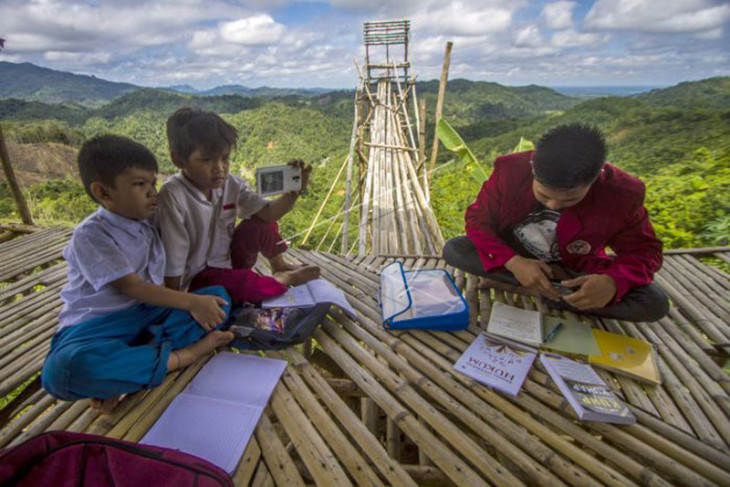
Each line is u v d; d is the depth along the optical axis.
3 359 1.78
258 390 1.53
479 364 1.67
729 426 1.39
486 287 2.33
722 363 1.95
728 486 1.19
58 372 1.31
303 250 3.04
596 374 1.61
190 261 1.89
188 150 1.58
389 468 1.25
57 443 1.04
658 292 1.84
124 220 1.50
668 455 1.30
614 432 1.37
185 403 1.44
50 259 3.02
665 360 1.76
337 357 1.75
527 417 1.42
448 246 2.33
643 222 1.79
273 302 1.93
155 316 1.62
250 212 2.08
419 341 1.87
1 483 0.93
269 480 1.21
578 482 1.19
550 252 2.06
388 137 9.23
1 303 2.37
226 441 1.30
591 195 1.75
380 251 3.94
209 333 1.69
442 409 1.77
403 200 5.56
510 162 1.92
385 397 1.52
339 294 2.08
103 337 1.44
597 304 1.76
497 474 1.21
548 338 1.83
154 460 1.03
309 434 1.36
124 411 1.41
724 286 2.40
